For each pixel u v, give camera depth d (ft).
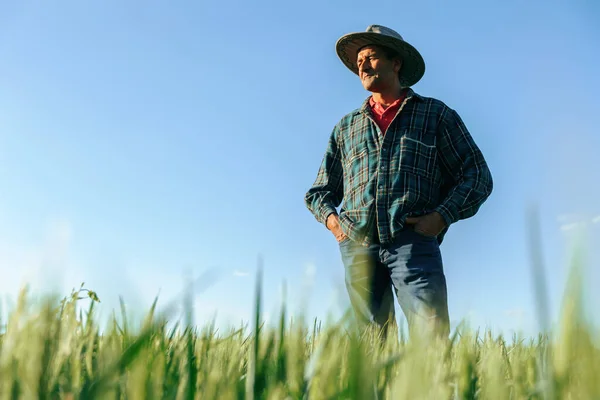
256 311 2.34
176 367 3.05
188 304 2.27
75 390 2.63
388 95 14.90
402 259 13.15
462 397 2.78
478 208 13.56
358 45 15.78
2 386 2.27
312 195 15.78
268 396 2.31
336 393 2.31
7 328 2.36
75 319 3.17
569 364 1.43
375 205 13.64
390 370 3.09
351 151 14.78
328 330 2.34
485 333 3.75
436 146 13.91
